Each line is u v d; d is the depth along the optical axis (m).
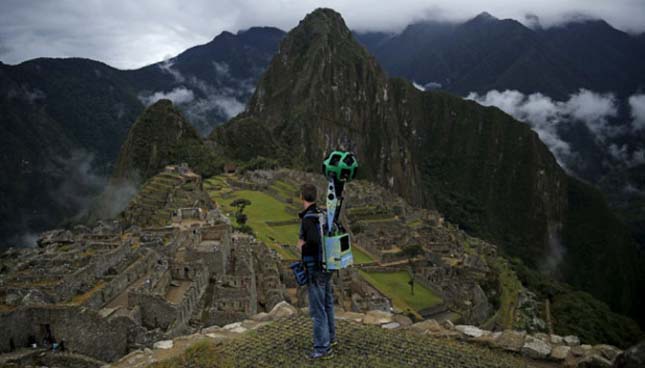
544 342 16.58
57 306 30.97
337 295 61.66
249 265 54.84
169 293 40.09
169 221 75.69
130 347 30.73
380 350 15.46
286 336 16.56
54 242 61.94
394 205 166.62
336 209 14.30
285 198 139.12
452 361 14.91
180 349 16.89
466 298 82.12
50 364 28.73
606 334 103.19
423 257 109.00
